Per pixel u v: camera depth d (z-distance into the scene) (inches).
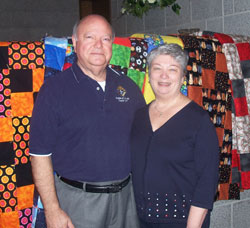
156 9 151.4
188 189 56.2
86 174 57.9
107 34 57.7
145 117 59.5
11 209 67.3
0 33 200.7
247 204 96.0
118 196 60.3
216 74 83.9
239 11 108.1
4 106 65.7
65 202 59.1
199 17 126.0
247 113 87.7
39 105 55.7
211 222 91.4
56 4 210.2
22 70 66.6
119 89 61.2
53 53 68.6
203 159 54.4
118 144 59.6
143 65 76.5
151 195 57.4
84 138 57.3
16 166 67.0
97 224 58.6
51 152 57.4
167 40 79.2
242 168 87.5
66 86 56.9
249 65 87.7
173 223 57.4
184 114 55.9
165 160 55.6
